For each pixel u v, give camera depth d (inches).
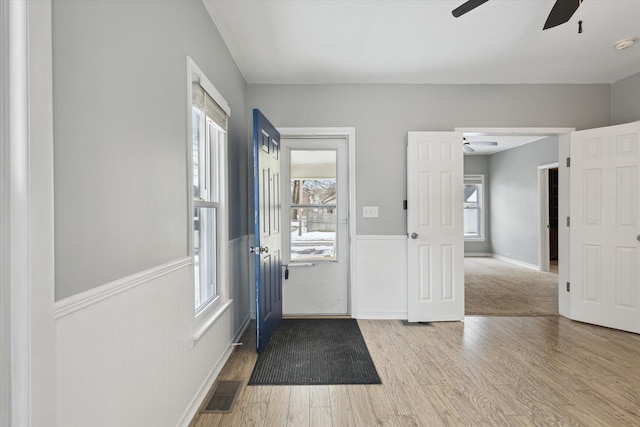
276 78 137.6
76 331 39.1
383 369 96.7
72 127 39.1
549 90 143.8
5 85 31.2
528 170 265.6
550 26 77.8
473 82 142.6
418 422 72.9
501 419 73.7
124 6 49.9
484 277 225.0
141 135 54.8
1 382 31.5
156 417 58.7
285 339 119.7
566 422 72.6
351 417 74.7
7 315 31.4
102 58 44.7
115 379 46.8
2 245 31.3
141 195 54.6
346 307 148.9
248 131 142.1
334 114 142.9
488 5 89.7
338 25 99.7
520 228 276.1
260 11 91.8
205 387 84.1
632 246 125.0
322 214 149.0
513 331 127.3
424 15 94.8
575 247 138.2
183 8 73.0
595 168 133.3
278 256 133.6
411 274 138.3
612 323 129.0
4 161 31.2
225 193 104.1
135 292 52.0
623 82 138.9
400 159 143.4
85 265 41.2
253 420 73.8
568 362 100.7
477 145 271.0
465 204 336.5
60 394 36.7
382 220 143.2
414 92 143.4
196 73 80.3
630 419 73.5
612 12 93.2
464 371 95.4
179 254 70.0
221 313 93.0
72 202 39.0
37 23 33.2
